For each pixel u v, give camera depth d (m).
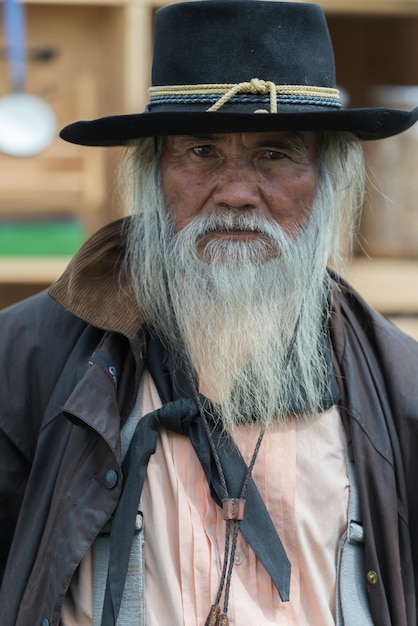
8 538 4.11
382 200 6.69
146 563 3.70
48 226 6.43
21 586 3.79
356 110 3.62
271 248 3.85
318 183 3.96
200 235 3.86
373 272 6.54
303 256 3.91
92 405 3.66
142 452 3.71
